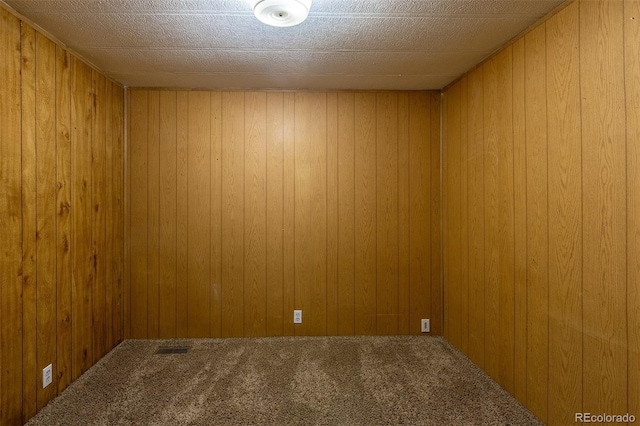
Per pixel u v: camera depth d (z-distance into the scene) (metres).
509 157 2.19
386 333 3.13
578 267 1.66
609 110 1.49
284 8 1.63
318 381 2.36
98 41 2.17
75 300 2.35
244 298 3.09
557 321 1.80
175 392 2.22
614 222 1.47
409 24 1.97
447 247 3.05
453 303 2.95
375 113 3.11
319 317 3.11
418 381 2.37
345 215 3.11
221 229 3.07
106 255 2.75
